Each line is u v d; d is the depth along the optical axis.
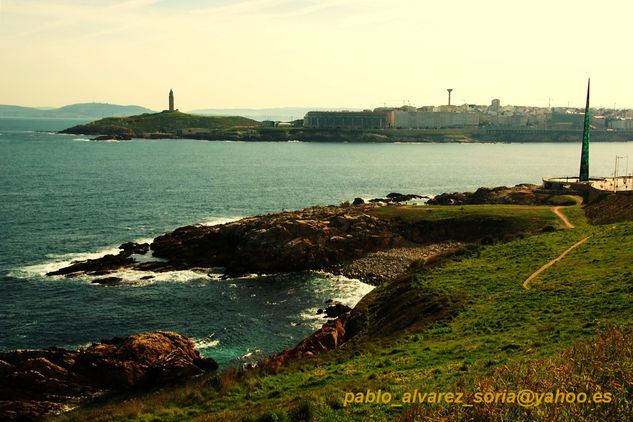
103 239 106.94
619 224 76.62
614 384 22.31
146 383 48.88
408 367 34.28
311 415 26.41
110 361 49.00
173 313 68.81
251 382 36.78
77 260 91.69
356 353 42.00
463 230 100.62
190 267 89.06
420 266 69.94
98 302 72.31
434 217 104.31
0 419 42.50
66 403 45.53
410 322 49.66
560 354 28.17
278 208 147.38
